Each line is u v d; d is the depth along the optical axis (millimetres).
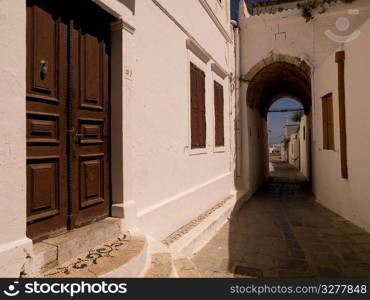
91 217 3148
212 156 7277
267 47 9688
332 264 4113
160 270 2709
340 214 6969
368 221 5527
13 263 2029
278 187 12906
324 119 8078
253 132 11375
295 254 4531
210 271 3879
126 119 3486
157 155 4363
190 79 5793
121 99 3428
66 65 2857
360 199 5840
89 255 2619
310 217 7031
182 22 5336
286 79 12062
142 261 2744
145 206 4012
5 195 2021
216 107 7727
